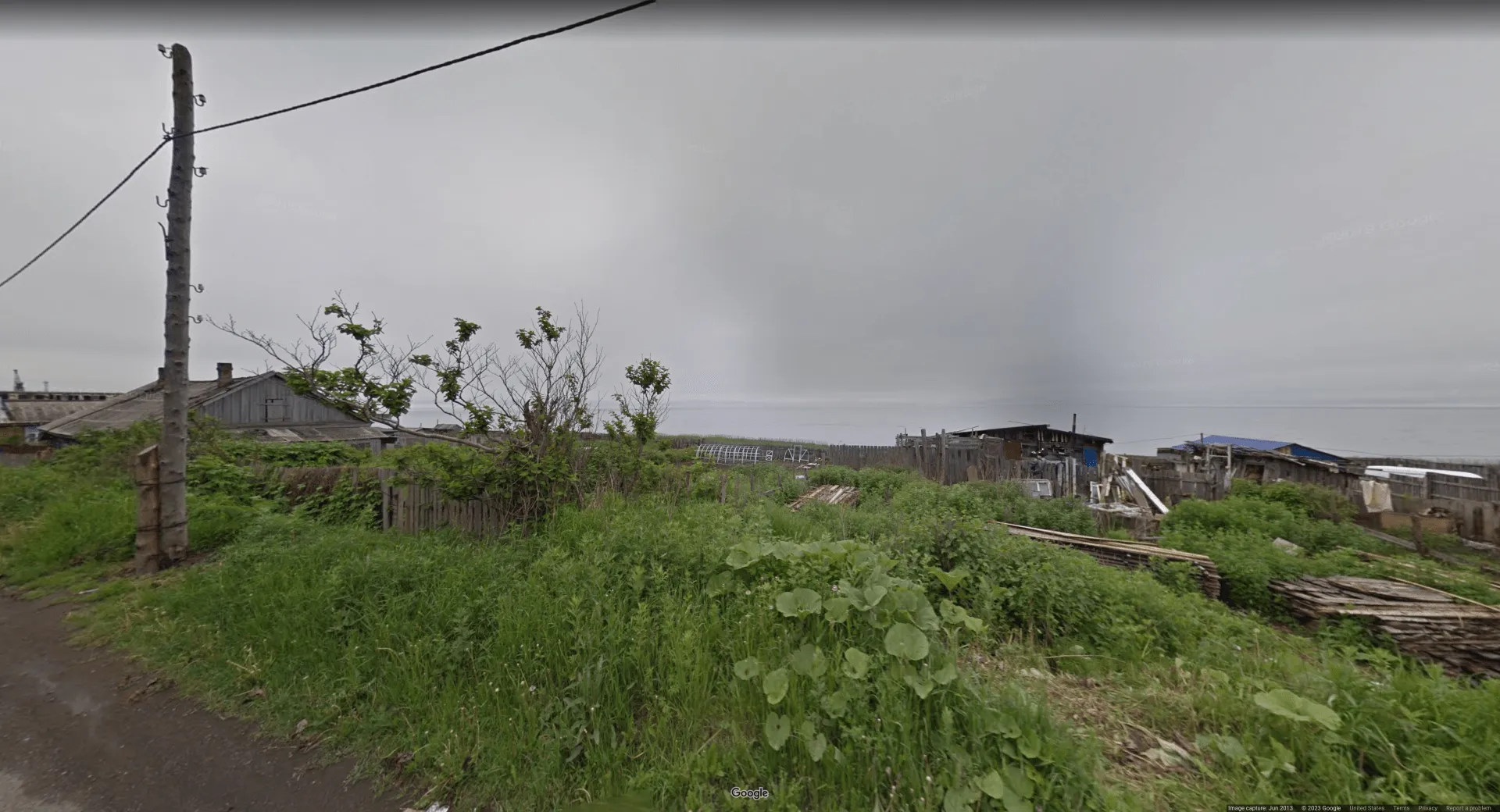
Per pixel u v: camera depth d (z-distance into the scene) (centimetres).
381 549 431
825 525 667
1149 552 609
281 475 713
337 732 257
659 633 292
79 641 357
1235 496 970
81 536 544
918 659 234
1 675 317
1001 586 433
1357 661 414
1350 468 1200
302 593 358
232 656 317
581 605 320
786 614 279
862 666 234
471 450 577
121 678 312
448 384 534
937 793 189
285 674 298
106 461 920
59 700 290
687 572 354
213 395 1561
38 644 356
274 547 455
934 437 1603
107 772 235
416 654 289
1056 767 198
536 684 275
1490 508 781
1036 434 1981
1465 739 212
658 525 485
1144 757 230
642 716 258
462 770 229
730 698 250
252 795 221
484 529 562
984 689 240
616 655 277
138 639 351
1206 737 230
